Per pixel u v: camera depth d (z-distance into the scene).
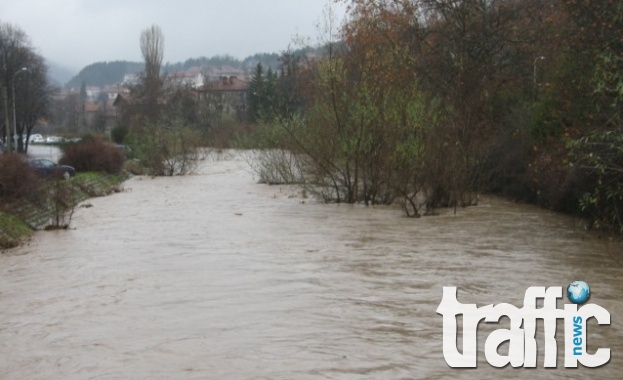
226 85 129.00
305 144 30.75
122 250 19.50
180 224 24.75
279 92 65.31
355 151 28.81
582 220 22.55
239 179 46.19
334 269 16.03
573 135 20.52
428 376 8.99
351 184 29.94
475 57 34.81
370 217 25.38
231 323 11.66
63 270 16.94
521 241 19.70
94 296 13.98
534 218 24.28
